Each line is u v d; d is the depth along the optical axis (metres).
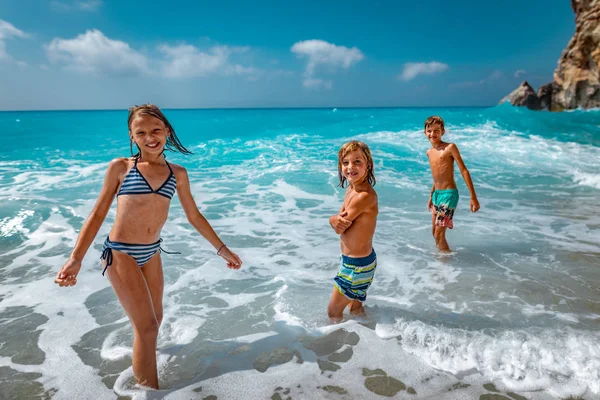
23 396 2.46
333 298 3.29
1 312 3.53
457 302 3.63
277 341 3.04
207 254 4.94
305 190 8.37
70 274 2.39
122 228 2.62
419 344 2.95
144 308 2.55
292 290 3.93
